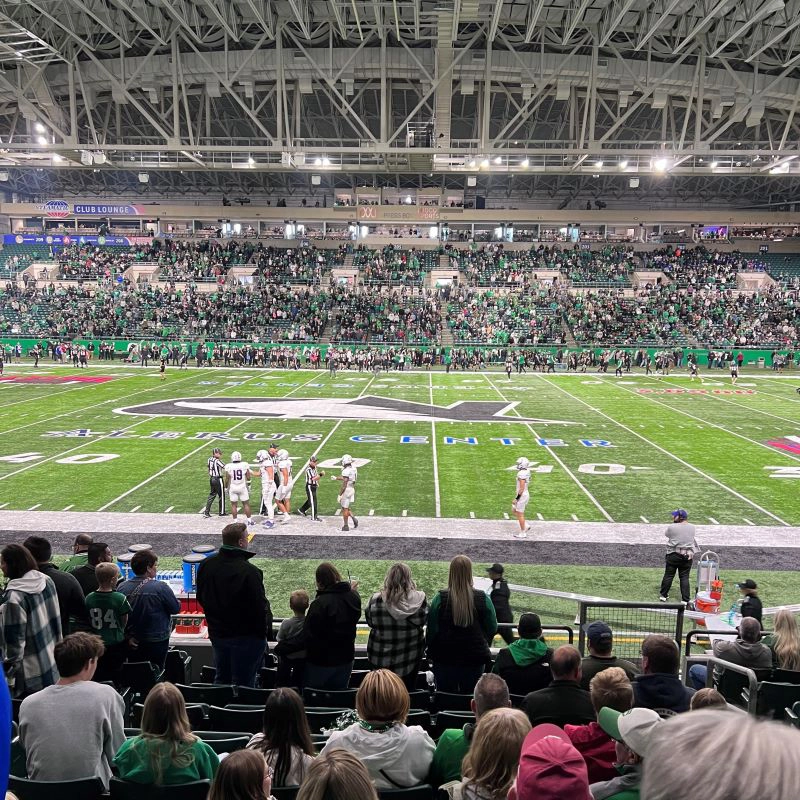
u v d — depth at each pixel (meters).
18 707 5.49
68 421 26.98
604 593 12.01
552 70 39.41
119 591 6.84
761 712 5.87
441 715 5.22
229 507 16.80
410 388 38.09
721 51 36.69
